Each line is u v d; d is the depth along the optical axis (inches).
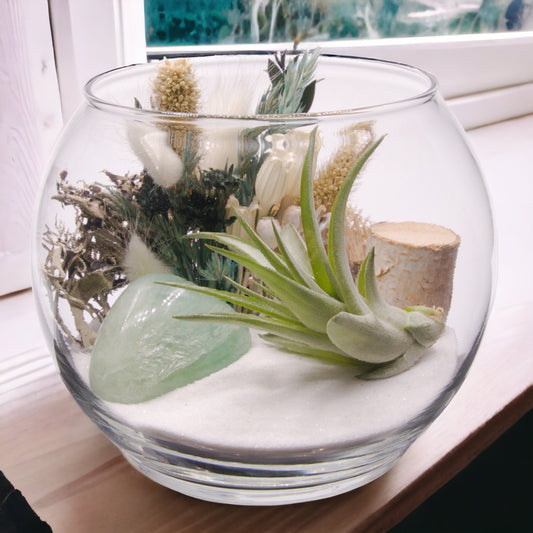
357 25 34.7
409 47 36.1
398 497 14.1
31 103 20.5
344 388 11.6
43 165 21.5
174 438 11.5
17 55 19.6
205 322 11.6
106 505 13.9
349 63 14.8
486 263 12.8
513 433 24.9
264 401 11.4
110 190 11.6
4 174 20.4
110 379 11.7
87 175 11.7
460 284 12.4
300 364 11.8
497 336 19.7
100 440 15.7
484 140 40.7
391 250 11.7
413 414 11.9
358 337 10.9
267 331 11.2
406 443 13.0
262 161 11.4
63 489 14.2
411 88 13.8
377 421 11.5
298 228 11.8
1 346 19.3
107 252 11.8
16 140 20.4
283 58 15.1
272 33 32.7
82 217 11.8
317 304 10.6
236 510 13.7
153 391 11.6
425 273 11.8
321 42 34.0
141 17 24.6
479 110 42.4
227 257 11.3
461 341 12.7
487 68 42.2
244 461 11.6
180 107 14.4
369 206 11.7
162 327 11.6
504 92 43.8
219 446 11.4
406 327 11.6
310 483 12.6
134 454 13.0
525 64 44.9
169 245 11.7
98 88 13.0
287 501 13.4
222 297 11.0
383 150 11.6
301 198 10.7
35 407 16.7
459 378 12.9
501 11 41.2
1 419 16.2
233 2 30.7
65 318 12.3
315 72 15.2
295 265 10.7
